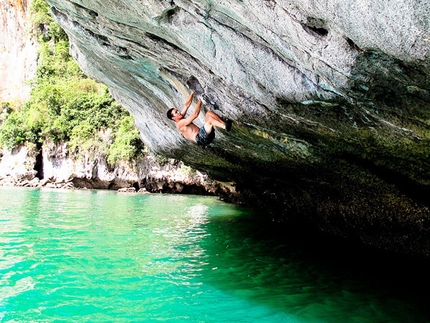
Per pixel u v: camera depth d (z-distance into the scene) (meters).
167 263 8.40
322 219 11.80
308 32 3.50
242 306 6.04
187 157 12.50
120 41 5.96
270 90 4.83
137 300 6.18
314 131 5.79
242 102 5.68
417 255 8.73
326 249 10.19
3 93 47.31
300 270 8.16
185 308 5.89
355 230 10.53
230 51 4.62
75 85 36.41
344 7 2.98
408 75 3.43
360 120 4.84
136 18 4.98
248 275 7.70
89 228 12.35
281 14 3.51
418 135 4.55
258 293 6.64
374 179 7.30
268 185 12.95
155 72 6.71
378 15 2.88
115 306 5.93
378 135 5.09
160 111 9.16
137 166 30.36
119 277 7.29
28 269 7.60
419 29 2.81
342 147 6.20
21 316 5.50
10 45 49.44
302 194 11.42
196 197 26.59
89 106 33.22
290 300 6.34
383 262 8.92
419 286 7.23
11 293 6.33
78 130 32.03
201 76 5.70
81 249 9.38
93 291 6.53
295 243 10.94
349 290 6.91
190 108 7.11
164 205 20.44
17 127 33.56
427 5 2.60
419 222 8.14
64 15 6.48
